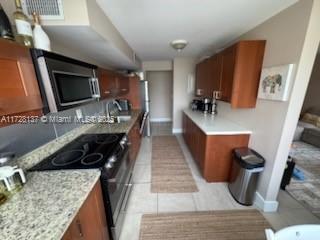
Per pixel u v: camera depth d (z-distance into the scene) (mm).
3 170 920
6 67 730
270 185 1785
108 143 1746
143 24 1855
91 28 1243
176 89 4602
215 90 2625
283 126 1565
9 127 1109
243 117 2332
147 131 4562
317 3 1249
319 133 3500
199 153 2668
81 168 1208
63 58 1051
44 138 1448
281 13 1562
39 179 1084
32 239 651
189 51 3447
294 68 1431
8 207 834
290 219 1756
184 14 1634
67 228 744
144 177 2590
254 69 1896
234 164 2105
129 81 4184
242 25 1958
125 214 1843
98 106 2760
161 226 1695
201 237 1573
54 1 1121
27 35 979
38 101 914
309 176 2533
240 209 1908
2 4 1077
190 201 2053
